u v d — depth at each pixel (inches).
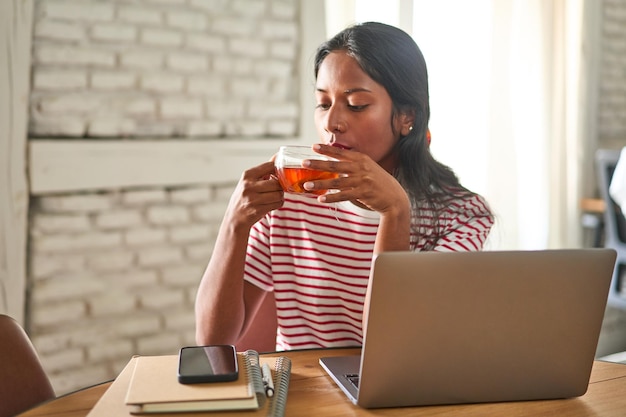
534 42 153.0
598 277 47.0
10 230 99.3
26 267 103.4
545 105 155.3
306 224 66.3
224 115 117.6
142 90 110.4
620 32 171.5
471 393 47.8
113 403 43.7
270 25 120.5
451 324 45.8
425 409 47.0
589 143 166.4
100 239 108.5
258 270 68.2
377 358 45.5
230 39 117.1
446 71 141.3
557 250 46.2
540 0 152.6
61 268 105.7
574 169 163.9
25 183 99.9
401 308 44.8
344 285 65.8
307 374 52.7
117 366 111.2
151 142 110.0
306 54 123.7
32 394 53.2
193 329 118.2
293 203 66.8
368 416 45.6
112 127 107.9
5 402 51.9
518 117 153.0
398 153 67.0
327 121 63.4
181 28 112.6
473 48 144.0
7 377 52.5
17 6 97.0
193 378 44.6
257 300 68.9
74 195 105.8
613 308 168.1
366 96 62.7
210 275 63.2
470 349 46.6
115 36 106.7
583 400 49.4
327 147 54.2
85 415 44.9
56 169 102.0
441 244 62.9
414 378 46.5
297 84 124.6
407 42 64.7
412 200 65.8
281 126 123.6
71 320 107.1
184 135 114.6
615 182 132.9
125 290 111.5
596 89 166.6
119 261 110.4
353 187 53.8
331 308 66.9
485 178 148.0
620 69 172.4
